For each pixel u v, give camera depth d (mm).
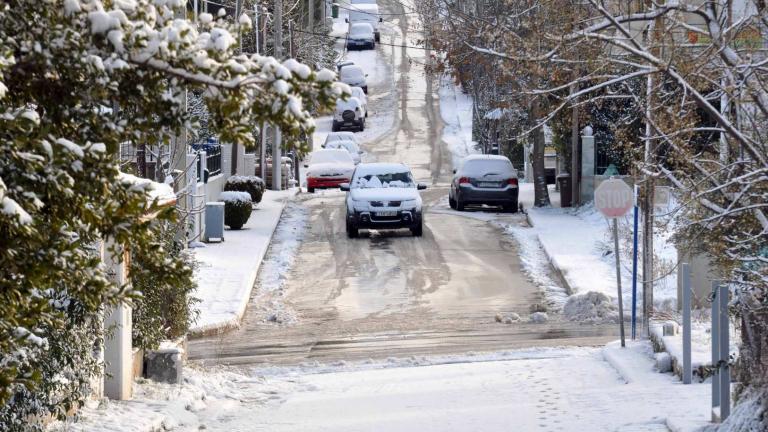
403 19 173125
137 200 11844
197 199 51844
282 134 11914
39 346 13328
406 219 55500
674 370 26297
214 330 36062
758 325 18469
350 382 27719
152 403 23250
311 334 36094
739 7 24219
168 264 12953
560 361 29797
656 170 24453
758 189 20031
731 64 18719
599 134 66000
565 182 67000
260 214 64125
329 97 11617
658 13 18719
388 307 40406
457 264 48844
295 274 47000
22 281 11023
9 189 10453
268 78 11555
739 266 21391
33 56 11258
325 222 62281
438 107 134875
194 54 11477
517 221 62188
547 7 21094
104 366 22203
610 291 41125
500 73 38031
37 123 10477
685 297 24734
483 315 38969
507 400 23828
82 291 11594
